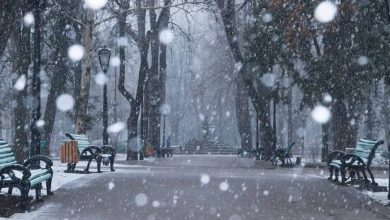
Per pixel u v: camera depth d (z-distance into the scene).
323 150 29.52
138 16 32.78
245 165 26.08
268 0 20.05
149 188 12.46
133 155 31.89
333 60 18.22
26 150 21.30
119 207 9.48
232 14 30.33
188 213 8.86
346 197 11.29
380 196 11.59
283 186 13.30
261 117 31.00
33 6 12.48
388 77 15.89
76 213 8.77
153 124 38.88
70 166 16.64
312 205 10.03
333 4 13.11
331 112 27.08
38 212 8.80
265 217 8.59
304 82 19.84
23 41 20.77
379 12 14.53
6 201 9.58
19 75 20.92
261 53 22.39
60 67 32.50
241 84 47.12
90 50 22.48
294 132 62.41
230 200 10.53
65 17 28.20
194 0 27.22
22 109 21.25
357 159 13.34
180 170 19.36
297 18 14.29
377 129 52.56
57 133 71.19
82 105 22.23
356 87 19.27
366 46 15.94
